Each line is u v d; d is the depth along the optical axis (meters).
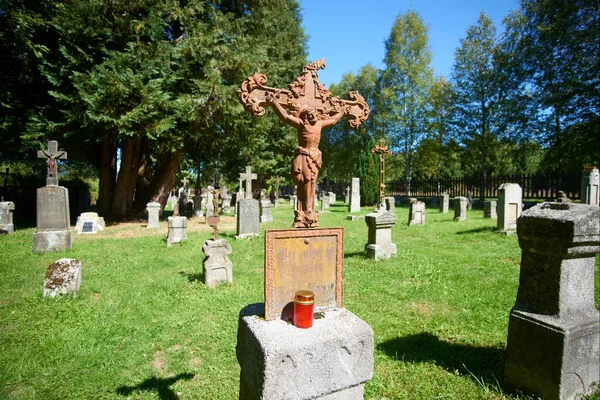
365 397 3.10
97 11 12.87
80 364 3.57
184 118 14.61
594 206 2.92
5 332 4.21
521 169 43.53
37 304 5.10
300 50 29.08
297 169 2.57
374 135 36.72
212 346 4.02
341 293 2.66
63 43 13.17
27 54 13.05
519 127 25.83
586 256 2.97
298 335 2.17
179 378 3.42
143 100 12.83
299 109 2.66
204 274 6.29
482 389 3.15
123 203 17.44
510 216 11.63
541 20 21.56
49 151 9.52
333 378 2.19
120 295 5.62
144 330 4.37
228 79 15.98
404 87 33.09
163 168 18.83
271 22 18.88
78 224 13.19
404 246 9.99
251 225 12.20
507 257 8.34
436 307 5.12
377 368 3.54
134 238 11.80
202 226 15.34
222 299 5.46
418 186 33.75
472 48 30.48
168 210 25.27
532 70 23.73
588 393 2.93
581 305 2.98
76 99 12.58
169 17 14.55
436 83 34.88
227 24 15.32
